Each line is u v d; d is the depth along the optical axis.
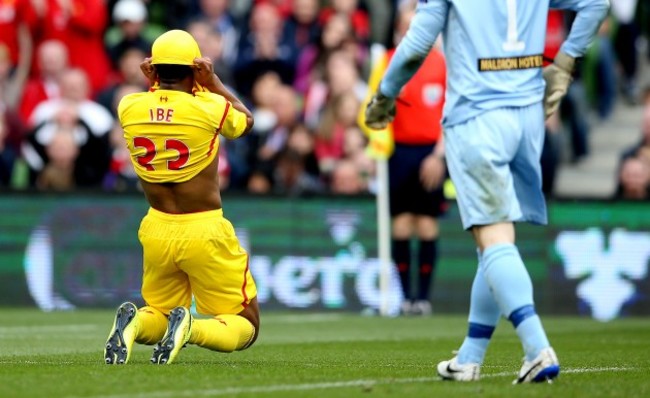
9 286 50.50
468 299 50.47
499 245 20.52
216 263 23.75
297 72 61.44
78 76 53.59
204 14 64.19
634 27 67.94
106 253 50.41
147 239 23.80
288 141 54.38
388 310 49.75
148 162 23.52
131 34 60.38
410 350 30.39
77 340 33.38
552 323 45.09
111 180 53.41
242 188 54.16
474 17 21.09
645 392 19.66
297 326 41.53
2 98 56.72
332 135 55.09
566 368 24.50
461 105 21.08
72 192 50.44
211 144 23.58
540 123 21.30
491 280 20.44
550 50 60.53
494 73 21.00
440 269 50.59
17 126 53.59
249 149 55.22
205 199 23.61
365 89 58.34
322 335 37.00
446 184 51.06
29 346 30.92
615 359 27.38
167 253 23.67
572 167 65.19
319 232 50.62
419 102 46.06
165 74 23.67
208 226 23.59
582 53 22.20
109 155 53.50
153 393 18.78
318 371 22.83
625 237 50.75
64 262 50.47
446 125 21.34
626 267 50.75
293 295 50.62
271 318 46.28
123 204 50.44
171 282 24.20
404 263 48.16
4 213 50.44
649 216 50.62
